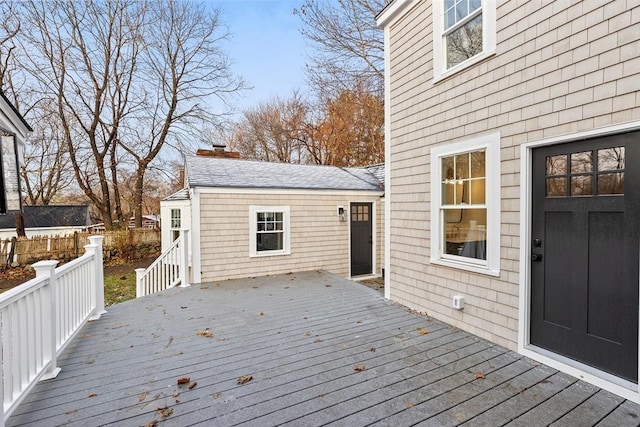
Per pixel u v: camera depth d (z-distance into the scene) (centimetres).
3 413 204
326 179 885
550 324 302
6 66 1334
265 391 258
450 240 415
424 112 445
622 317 252
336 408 235
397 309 473
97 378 279
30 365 253
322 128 1867
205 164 848
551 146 299
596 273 267
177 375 284
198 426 216
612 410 230
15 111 565
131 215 2002
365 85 1444
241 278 713
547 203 302
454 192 406
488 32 350
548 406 236
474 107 369
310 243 795
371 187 869
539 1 302
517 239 324
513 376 278
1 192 551
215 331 390
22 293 236
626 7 244
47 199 1786
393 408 235
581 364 276
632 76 241
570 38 279
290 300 528
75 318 364
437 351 329
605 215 262
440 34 417
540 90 302
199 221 674
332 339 362
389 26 511
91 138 1536
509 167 331
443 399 245
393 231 511
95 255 443
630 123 241
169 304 510
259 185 732
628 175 247
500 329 342
